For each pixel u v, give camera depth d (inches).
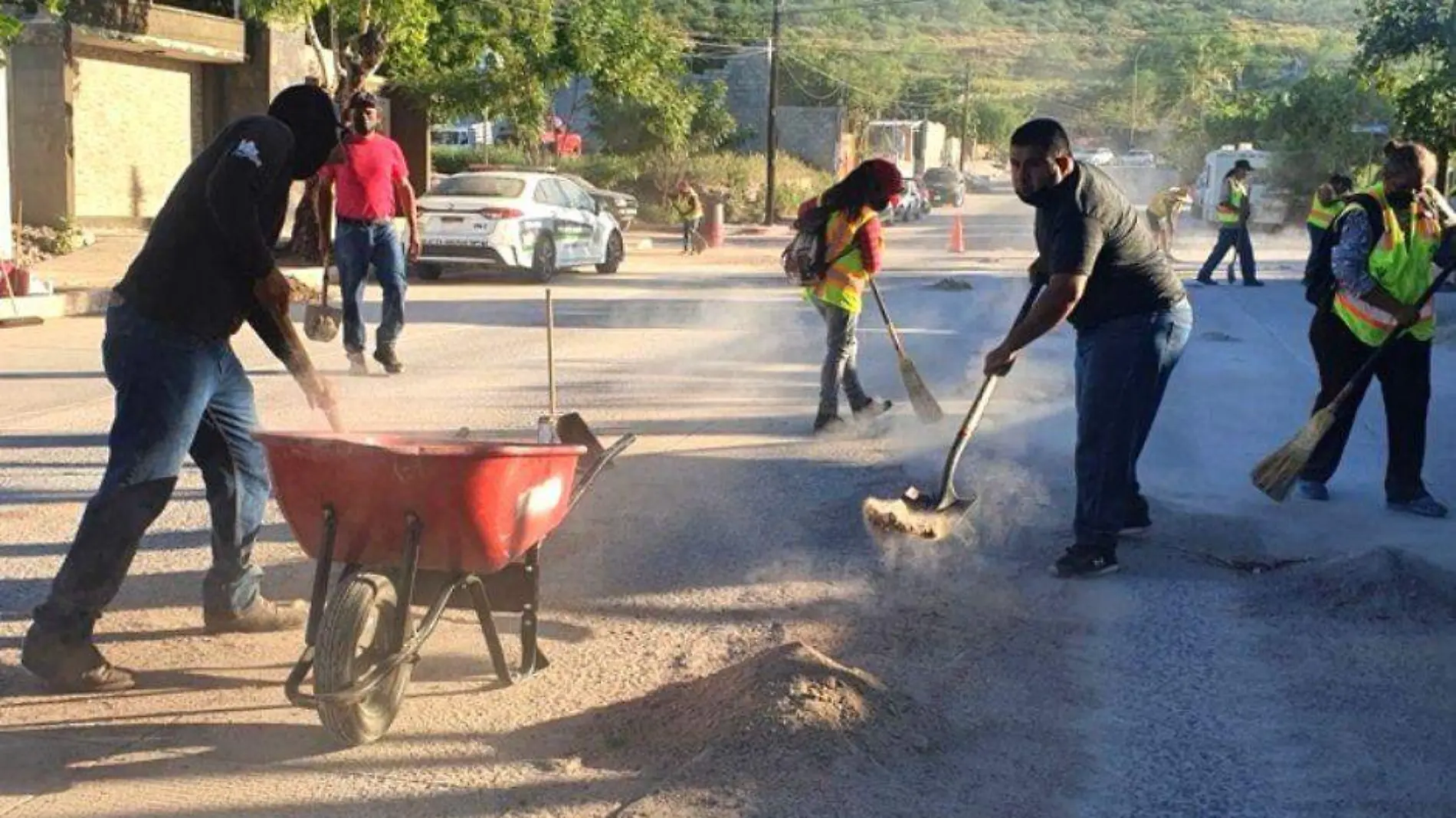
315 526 176.2
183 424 195.8
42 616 193.3
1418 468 300.5
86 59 1034.1
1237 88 2832.2
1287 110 1790.1
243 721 188.4
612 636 222.4
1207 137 2417.6
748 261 1197.7
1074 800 168.2
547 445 183.8
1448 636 223.1
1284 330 638.5
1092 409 251.3
